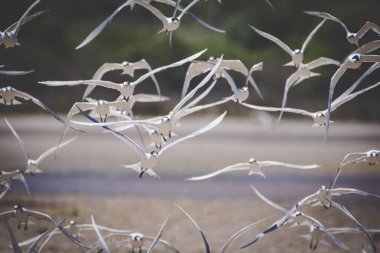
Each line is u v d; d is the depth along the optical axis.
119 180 70.69
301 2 170.62
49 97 143.38
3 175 32.16
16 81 147.50
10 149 89.88
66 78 150.88
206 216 55.34
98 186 67.12
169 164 81.31
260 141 104.69
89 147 93.94
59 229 31.66
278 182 72.12
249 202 61.50
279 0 171.50
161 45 157.12
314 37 163.75
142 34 165.50
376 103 145.12
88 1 177.25
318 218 55.59
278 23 170.62
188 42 162.25
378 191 68.06
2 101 30.14
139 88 145.38
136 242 30.81
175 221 53.56
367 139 111.75
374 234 49.59
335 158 90.19
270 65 161.25
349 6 168.25
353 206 61.16
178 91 147.50
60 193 62.81
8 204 56.06
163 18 29.73
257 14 172.88
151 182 70.25
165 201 61.12
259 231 51.12
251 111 137.12
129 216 54.41
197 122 124.88
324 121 30.56
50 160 82.31
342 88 151.75
